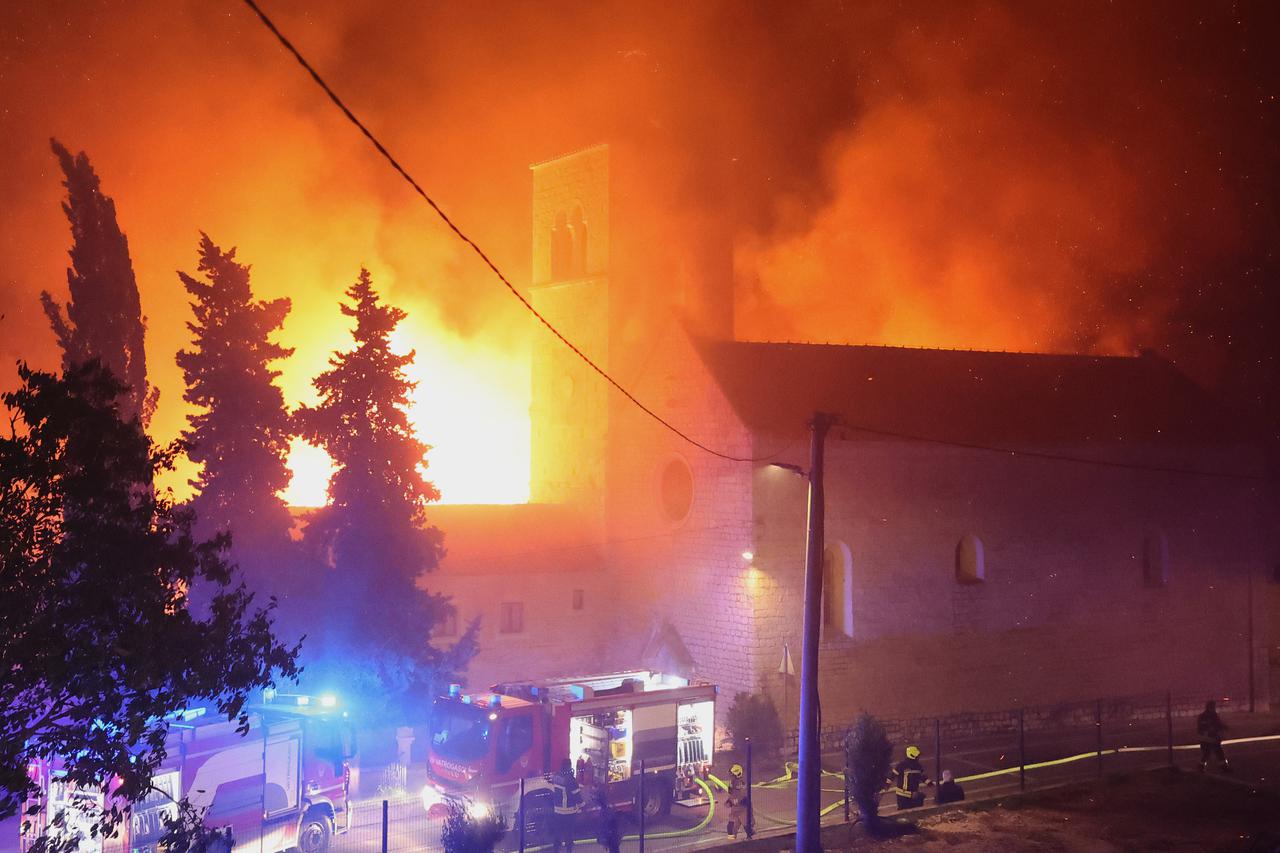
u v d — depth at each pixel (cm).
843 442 4012
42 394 1520
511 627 4244
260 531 3512
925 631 4131
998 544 4291
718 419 4025
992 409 4422
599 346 4616
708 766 3206
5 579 1461
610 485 4516
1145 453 4606
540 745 2869
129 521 1592
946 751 3969
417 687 3453
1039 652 4341
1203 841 2891
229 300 3541
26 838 2184
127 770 1541
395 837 2858
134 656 1498
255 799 2425
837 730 3947
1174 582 4625
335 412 3481
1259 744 4059
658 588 4266
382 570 3441
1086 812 3158
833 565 4044
